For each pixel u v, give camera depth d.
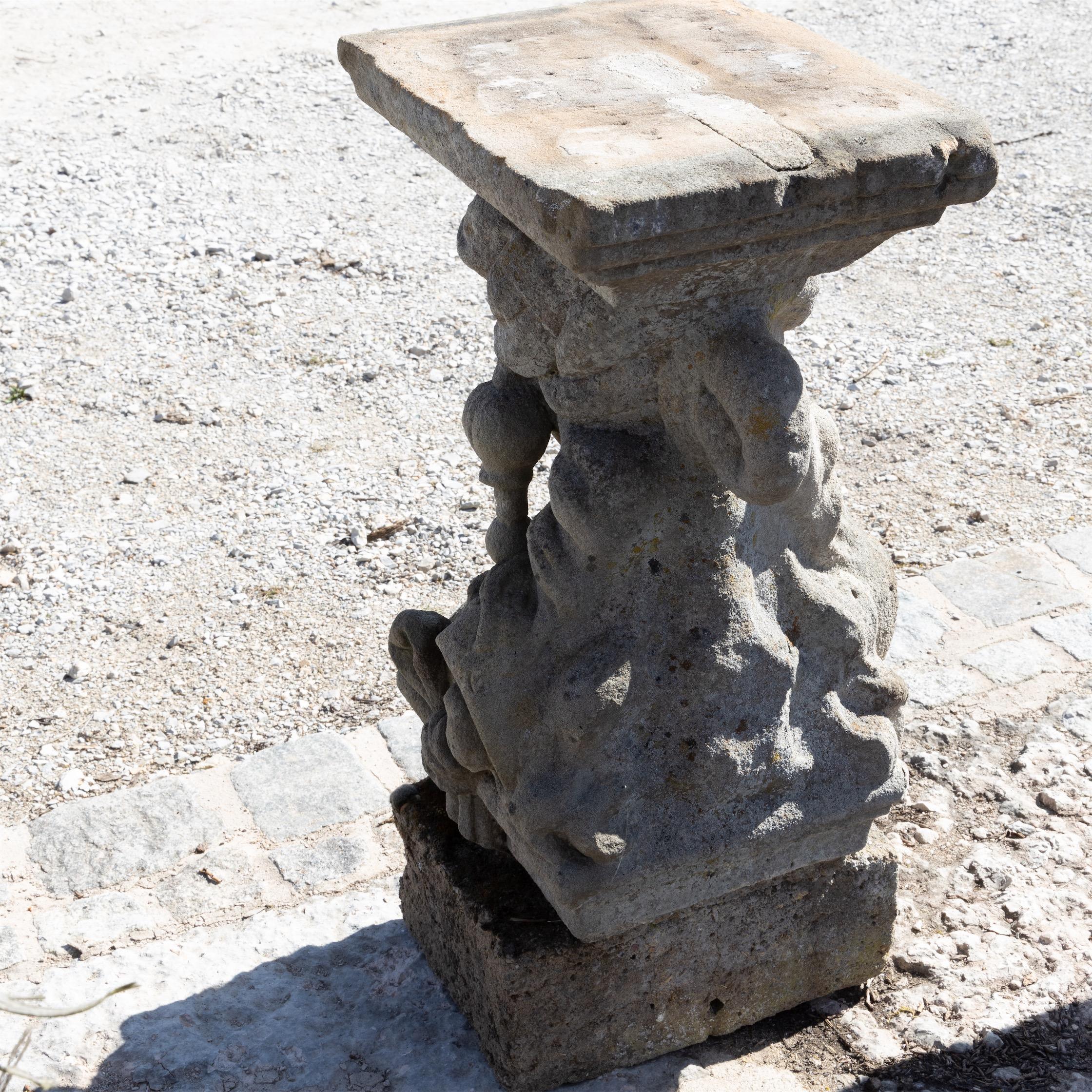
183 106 4.64
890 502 3.14
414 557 3.06
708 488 2.09
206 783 2.62
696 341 2.01
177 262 3.83
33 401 3.42
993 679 2.74
